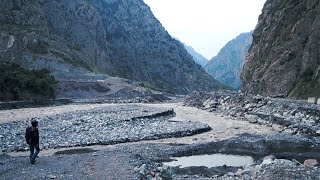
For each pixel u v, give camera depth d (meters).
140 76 198.12
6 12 121.94
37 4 137.88
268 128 43.50
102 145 33.28
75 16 163.38
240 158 28.77
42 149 30.95
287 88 75.69
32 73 84.38
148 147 31.78
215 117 55.97
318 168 20.47
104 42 177.50
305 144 33.75
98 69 153.38
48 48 124.12
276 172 19.30
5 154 25.59
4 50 109.94
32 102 69.88
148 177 18.70
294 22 84.50
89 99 87.56
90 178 18.27
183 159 28.34
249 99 62.97
